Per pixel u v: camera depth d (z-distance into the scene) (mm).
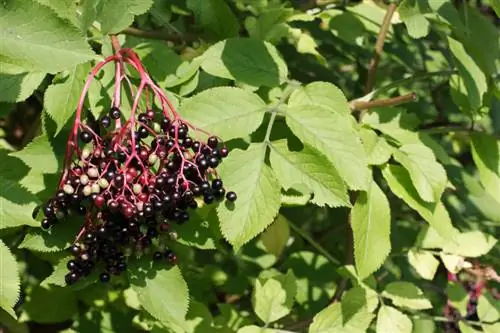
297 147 932
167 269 862
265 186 859
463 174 1184
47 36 801
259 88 966
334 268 1154
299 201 1002
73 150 841
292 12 1071
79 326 1097
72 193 833
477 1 1228
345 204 861
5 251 824
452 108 1240
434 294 1203
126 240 848
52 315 1089
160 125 859
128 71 902
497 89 1040
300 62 1185
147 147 854
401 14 998
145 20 1066
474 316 1113
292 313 1131
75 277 848
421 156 955
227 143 928
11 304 819
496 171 1034
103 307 1104
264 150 870
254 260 1166
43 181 868
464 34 1022
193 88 945
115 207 823
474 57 1026
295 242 1208
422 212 957
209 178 864
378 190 939
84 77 878
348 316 989
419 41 1251
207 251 1175
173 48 1042
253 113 887
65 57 803
